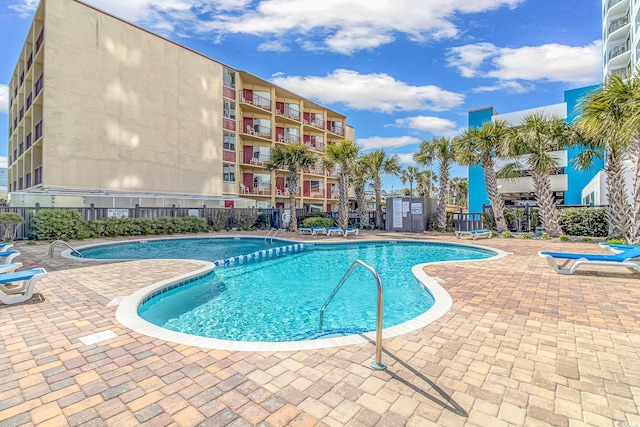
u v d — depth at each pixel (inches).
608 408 94.1
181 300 257.3
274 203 1139.9
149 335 146.6
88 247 470.3
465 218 803.4
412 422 88.2
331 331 193.5
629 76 353.4
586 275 273.6
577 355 127.4
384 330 152.9
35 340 141.1
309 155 828.0
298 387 105.3
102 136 709.3
